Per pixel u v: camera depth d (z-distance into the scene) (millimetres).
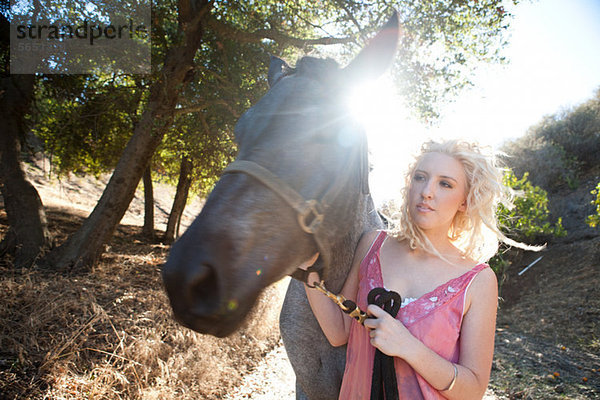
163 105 6098
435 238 1306
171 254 943
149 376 3105
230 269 912
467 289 1180
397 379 1165
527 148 12688
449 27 5875
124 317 3869
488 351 1159
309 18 6762
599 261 7242
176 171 14203
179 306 917
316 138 1096
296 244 1047
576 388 3637
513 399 3457
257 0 6238
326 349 1613
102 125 8375
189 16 5922
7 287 3953
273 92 1196
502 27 5824
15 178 5988
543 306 6223
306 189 1050
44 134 8773
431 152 1312
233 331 966
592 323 5246
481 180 1265
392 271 1289
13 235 5848
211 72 6438
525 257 8367
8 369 2766
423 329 1139
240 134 1193
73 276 5227
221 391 3303
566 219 9922
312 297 1404
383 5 5508
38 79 7055
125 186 6043
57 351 2988
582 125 14461
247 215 962
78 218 11492
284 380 3770
